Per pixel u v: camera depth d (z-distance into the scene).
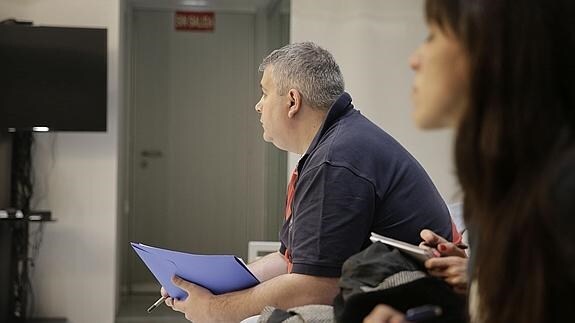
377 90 4.94
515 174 0.75
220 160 6.64
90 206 4.71
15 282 4.47
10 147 4.40
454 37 0.80
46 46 4.28
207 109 6.61
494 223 0.77
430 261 1.15
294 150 1.92
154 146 6.54
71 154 4.69
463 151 0.78
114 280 4.77
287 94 1.84
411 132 4.94
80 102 4.31
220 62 6.61
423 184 1.70
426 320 0.95
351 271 1.14
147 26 6.50
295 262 1.59
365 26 4.92
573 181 0.69
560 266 0.71
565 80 0.74
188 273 1.68
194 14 6.55
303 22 4.94
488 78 0.75
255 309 1.60
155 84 6.52
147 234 6.54
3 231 4.26
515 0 0.74
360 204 1.58
